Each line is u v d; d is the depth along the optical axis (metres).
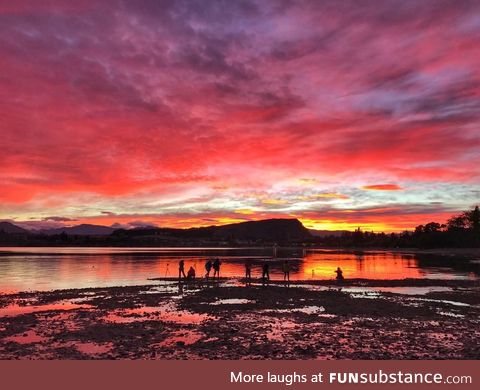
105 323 19.86
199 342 15.69
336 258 126.00
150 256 135.50
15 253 163.50
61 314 22.72
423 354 13.99
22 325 19.25
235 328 18.61
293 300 29.11
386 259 118.75
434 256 144.38
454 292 35.53
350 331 17.98
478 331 18.12
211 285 41.28
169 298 30.27
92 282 45.16
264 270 41.16
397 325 19.48
